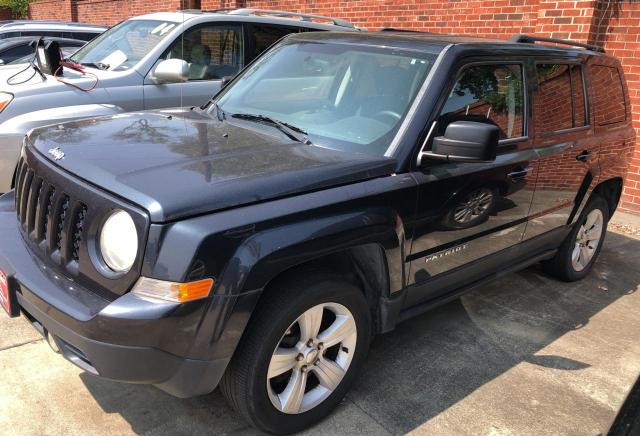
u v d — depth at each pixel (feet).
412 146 9.72
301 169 8.63
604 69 15.31
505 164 11.38
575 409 10.48
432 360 11.63
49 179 8.61
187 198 7.40
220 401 9.83
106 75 17.61
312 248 8.10
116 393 9.78
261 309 8.14
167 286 7.16
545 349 12.47
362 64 11.19
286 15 23.58
